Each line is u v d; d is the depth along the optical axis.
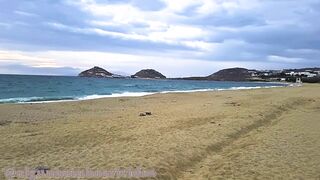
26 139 14.51
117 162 10.72
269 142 14.47
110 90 65.50
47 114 23.69
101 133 15.97
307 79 179.50
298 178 9.74
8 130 16.84
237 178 9.82
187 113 23.12
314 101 35.19
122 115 22.98
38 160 10.98
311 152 12.67
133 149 12.52
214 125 17.88
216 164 11.29
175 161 11.19
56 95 46.78
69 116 22.75
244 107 26.84
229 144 14.31
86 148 12.87
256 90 62.50
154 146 13.00
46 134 15.71
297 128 18.06
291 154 12.40
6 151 12.34
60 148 12.92
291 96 40.91
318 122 20.34
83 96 45.12
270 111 24.52
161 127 17.39
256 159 11.77
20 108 26.53
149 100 36.75
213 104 30.06
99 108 28.17
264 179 9.70
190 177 10.02
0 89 55.59
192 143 13.66
